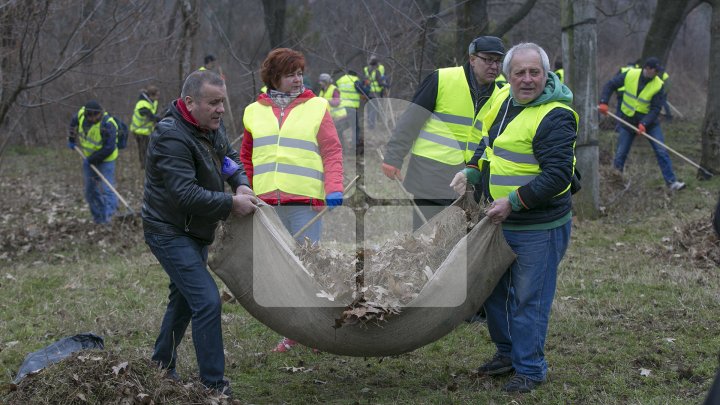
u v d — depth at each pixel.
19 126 17.92
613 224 9.71
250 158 5.52
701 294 6.54
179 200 4.14
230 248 4.31
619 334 5.71
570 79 9.98
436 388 4.83
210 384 4.30
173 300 4.53
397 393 4.72
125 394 4.07
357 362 5.32
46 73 11.94
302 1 17.98
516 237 4.53
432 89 5.63
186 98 4.20
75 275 7.75
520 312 4.59
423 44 12.16
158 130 4.19
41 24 9.38
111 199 10.48
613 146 13.84
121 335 5.90
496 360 4.95
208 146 4.34
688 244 8.18
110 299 6.85
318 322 4.18
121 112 15.24
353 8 15.63
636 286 6.88
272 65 5.26
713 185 11.85
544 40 22.39
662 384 4.77
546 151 4.30
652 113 11.45
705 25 27.09
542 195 4.27
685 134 17.16
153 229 4.30
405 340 4.21
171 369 4.64
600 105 11.82
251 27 21.00
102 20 10.89
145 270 7.93
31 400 4.05
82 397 4.02
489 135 4.64
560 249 4.62
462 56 13.26
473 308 4.41
